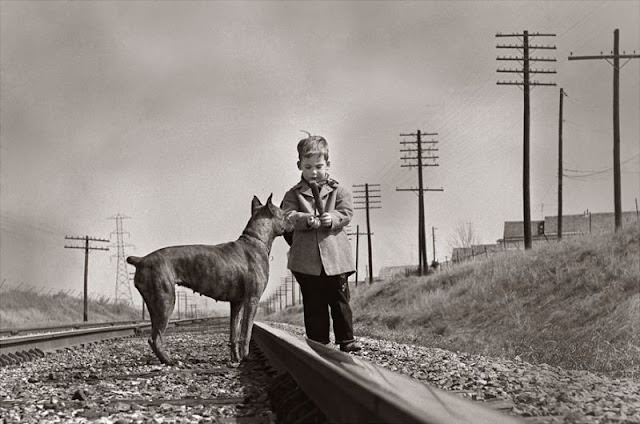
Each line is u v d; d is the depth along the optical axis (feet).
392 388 9.13
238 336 32.45
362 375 9.91
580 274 81.87
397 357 32.07
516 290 87.97
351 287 224.53
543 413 13.76
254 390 20.99
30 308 186.80
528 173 131.13
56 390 23.54
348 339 24.31
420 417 6.89
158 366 31.01
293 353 16.43
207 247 31.65
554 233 277.44
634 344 50.49
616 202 110.73
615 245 84.58
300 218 23.17
